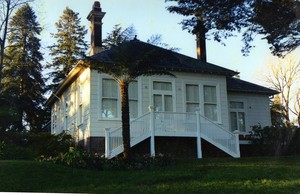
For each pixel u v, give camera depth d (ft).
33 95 150.00
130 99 70.28
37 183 41.09
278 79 124.67
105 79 68.85
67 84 86.99
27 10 111.86
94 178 43.52
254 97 89.40
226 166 48.39
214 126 69.05
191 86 75.61
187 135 67.26
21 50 150.61
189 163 53.98
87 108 68.54
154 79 72.69
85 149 67.97
